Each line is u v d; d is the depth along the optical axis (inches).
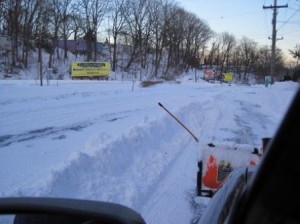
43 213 87.9
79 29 3484.3
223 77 4485.7
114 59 3501.5
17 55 2832.2
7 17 2849.4
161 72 4217.5
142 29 3818.9
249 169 142.3
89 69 2219.5
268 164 51.6
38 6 2999.5
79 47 3678.6
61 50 3538.4
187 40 4857.3
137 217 80.4
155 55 4109.3
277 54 4050.2
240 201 66.8
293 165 49.3
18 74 2664.9
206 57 5551.2
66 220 85.7
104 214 81.2
